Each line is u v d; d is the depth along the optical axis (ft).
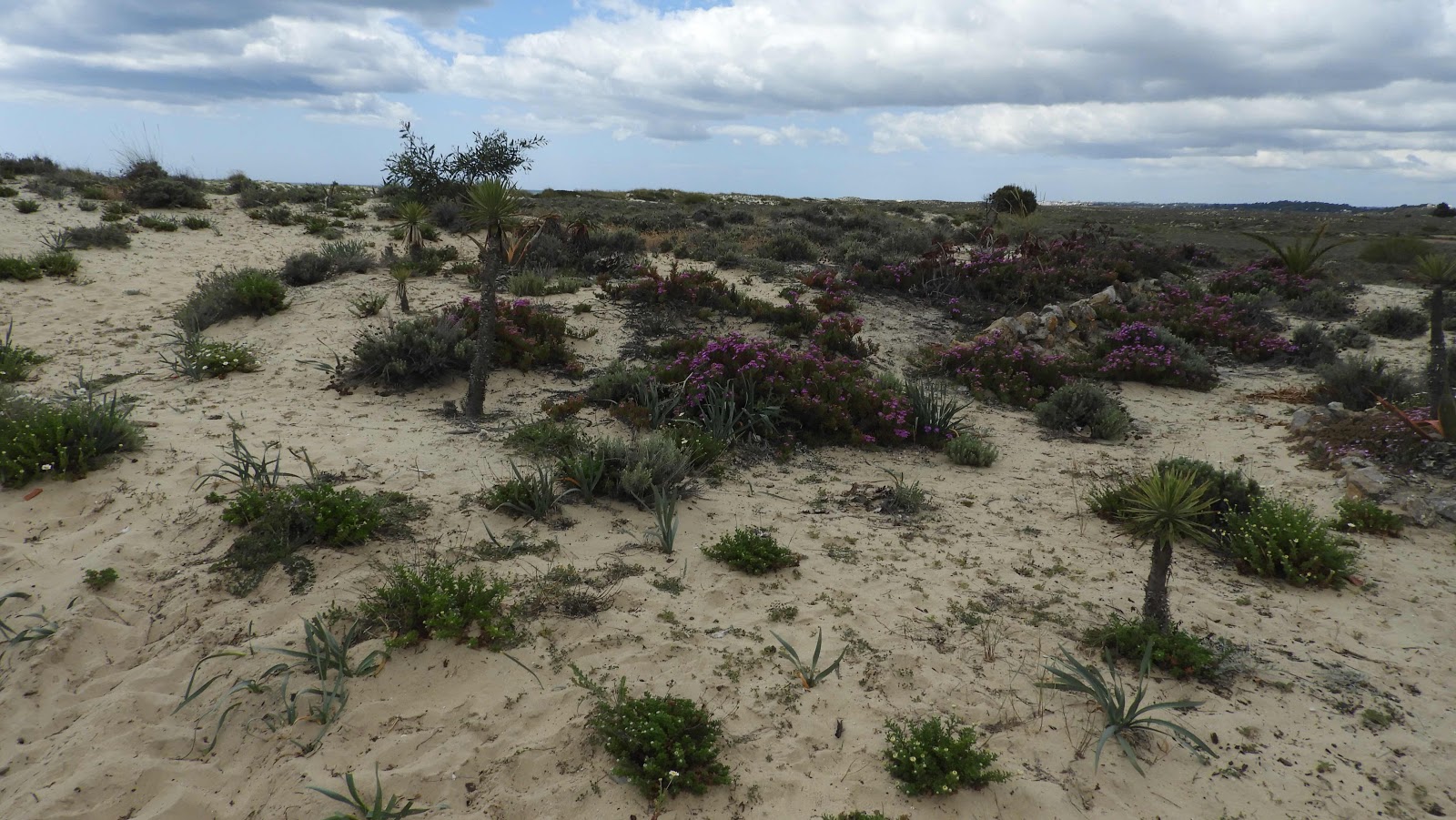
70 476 18.56
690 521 19.51
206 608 14.14
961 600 16.38
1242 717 12.76
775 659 13.84
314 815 10.18
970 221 103.50
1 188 63.98
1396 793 11.17
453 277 46.65
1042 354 38.70
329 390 28.35
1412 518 21.11
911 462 26.25
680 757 10.75
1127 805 10.80
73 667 12.76
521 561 16.57
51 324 35.65
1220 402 35.68
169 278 46.62
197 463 19.94
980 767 11.02
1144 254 61.16
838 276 49.52
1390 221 165.27
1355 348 44.42
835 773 11.24
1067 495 23.53
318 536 16.34
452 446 23.29
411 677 12.76
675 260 51.83
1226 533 19.80
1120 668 14.07
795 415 27.81
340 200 80.64
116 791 10.43
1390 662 14.56
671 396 28.40
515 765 11.10
